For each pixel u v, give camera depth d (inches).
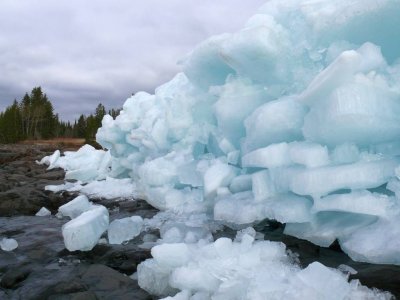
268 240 157.9
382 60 139.6
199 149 263.1
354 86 131.5
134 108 350.6
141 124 329.1
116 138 363.3
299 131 163.6
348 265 135.5
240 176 194.1
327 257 145.2
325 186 136.0
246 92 196.5
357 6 137.6
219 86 214.7
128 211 276.5
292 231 162.7
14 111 1929.1
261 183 167.8
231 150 214.4
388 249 119.9
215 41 204.7
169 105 272.5
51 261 171.8
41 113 2058.3
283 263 135.2
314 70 164.6
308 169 142.7
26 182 462.0
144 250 172.7
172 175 249.4
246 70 187.5
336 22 146.6
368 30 145.0
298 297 105.4
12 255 183.5
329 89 135.7
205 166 227.3
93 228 179.2
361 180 131.1
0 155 813.2
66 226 177.9
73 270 158.7
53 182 458.0
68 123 2546.8
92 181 443.5
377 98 134.3
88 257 174.9
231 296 115.1
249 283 116.7
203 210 222.2
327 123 136.3
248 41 167.6
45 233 223.6
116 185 375.2
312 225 151.8
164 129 281.1
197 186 242.4
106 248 178.4
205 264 128.9
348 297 110.3
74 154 617.3
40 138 2032.5
